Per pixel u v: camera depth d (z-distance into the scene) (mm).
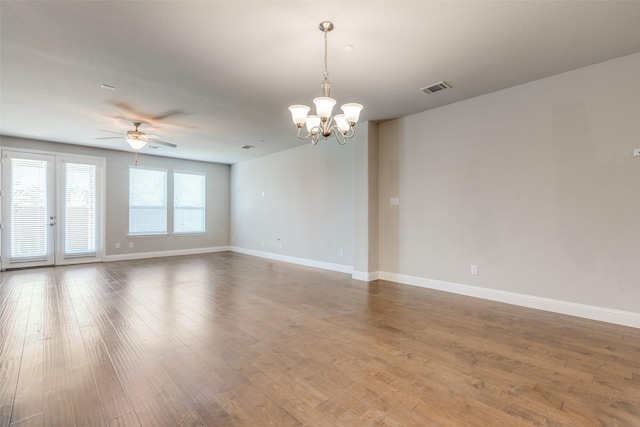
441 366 2213
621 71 2930
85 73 3156
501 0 2092
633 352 2412
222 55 2812
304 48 2701
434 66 3051
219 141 6102
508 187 3641
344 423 1623
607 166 3014
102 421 1618
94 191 6637
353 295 4062
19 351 2410
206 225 8438
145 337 2701
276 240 7227
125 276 5250
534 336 2725
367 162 4855
